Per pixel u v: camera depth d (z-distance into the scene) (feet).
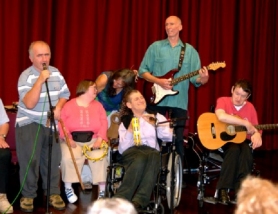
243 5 21.59
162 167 12.75
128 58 20.11
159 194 12.84
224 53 21.50
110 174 12.63
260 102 22.38
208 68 15.12
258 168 19.24
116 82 14.92
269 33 22.27
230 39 21.49
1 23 17.88
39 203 14.20
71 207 13.94
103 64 19.74
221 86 21.68
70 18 18.99
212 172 17.79
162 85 15.21
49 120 13.28
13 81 18.21
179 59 15.53
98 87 15.20
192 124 21.24
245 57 21.90
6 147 13.43
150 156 12.76
